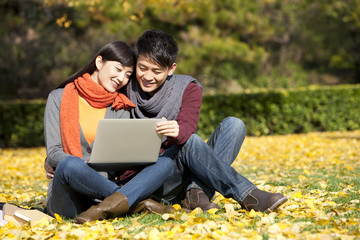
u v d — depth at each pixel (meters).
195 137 4.82
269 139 17.86
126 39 22.72
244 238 3.89
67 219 4.88
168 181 5.09
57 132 4.97
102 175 4.82
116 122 4.40
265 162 11.02
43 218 4.71
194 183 5.01
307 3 33.06
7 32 24.84
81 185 4.55
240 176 4.82
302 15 34.56
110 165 4.73
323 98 20.58
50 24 24.94
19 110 18.03
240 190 4.77
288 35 36.16
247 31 26.12
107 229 4.34
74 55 25.14
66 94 5.07
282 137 18.91
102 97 5.06
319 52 37.59
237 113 19.53
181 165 4.96
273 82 32.56
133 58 5.05
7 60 24.72
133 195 4.59
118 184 5.11
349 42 35.53
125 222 4.71
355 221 4.29
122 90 5.38
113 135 4.46
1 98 24.98
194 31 24.38
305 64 39.91
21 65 24.84
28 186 8.62
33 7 24.38
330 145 14.57
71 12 23.73
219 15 24.70
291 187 6.80
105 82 5.07
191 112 5.07
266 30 27.55
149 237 3.97
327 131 20.84
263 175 8.68
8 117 17.97
